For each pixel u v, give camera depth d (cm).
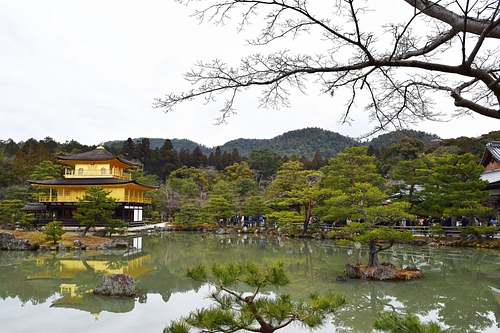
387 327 562
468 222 3031
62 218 4544
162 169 9738
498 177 3216
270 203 4634
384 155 5638
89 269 2023
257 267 607
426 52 459
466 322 1153
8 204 4103
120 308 1291
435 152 4734
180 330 569
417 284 1642
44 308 1282
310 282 1675
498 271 1902
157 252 2725
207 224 5362
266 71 482
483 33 387
